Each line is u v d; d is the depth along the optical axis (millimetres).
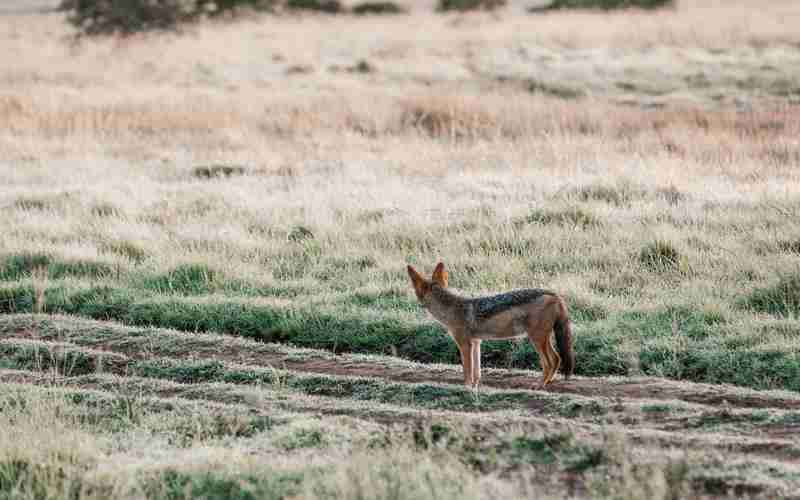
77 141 45844
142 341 21734
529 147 40594
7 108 51281
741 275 23156
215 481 13336
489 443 14266
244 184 36594
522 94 55000
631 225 27500
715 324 20359
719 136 40875
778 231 25625
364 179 36344
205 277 25453
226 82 64562
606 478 12852
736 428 15109
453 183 34906
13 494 12992
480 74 65875
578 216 28578
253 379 18891
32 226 30219
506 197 32250
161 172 39969
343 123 48406
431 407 17047
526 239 26641
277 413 16219
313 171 38969
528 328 17344
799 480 12680
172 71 69375
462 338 17734
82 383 18734
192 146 45375
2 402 16766
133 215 31859
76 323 22969
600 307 21859
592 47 76875
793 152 37688
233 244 27938
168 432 15531
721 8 100312
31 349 20797
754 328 20031
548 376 17562
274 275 25984
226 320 22844
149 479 13539
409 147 42688
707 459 13336
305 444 14727
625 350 19438
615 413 15992
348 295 23672
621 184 32281
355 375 19250
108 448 14820
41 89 58406
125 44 79688
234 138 45656
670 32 78812
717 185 32312
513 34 84500
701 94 55906
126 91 58438
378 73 67688
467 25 95750
